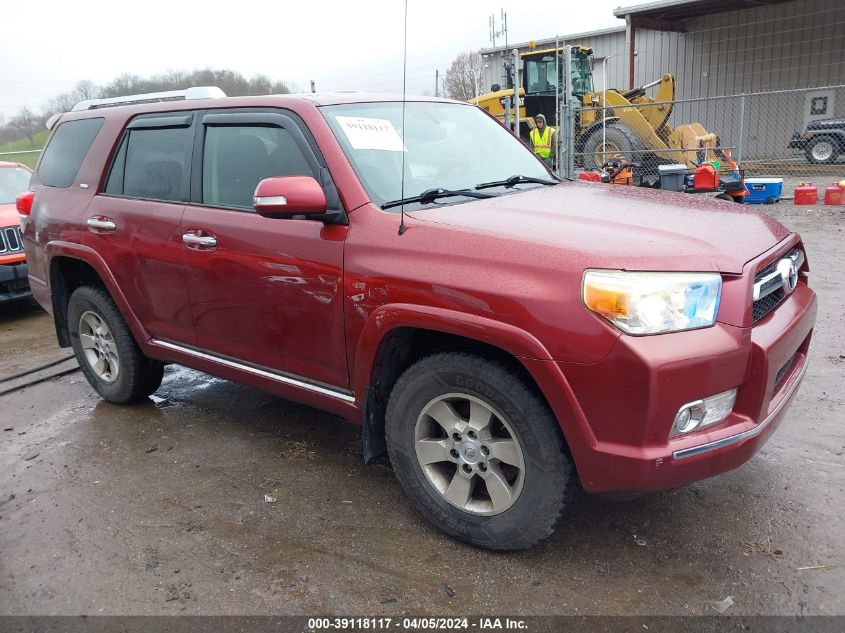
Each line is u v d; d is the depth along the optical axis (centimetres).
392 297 269
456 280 252
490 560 271
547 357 232
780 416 257
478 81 2383
